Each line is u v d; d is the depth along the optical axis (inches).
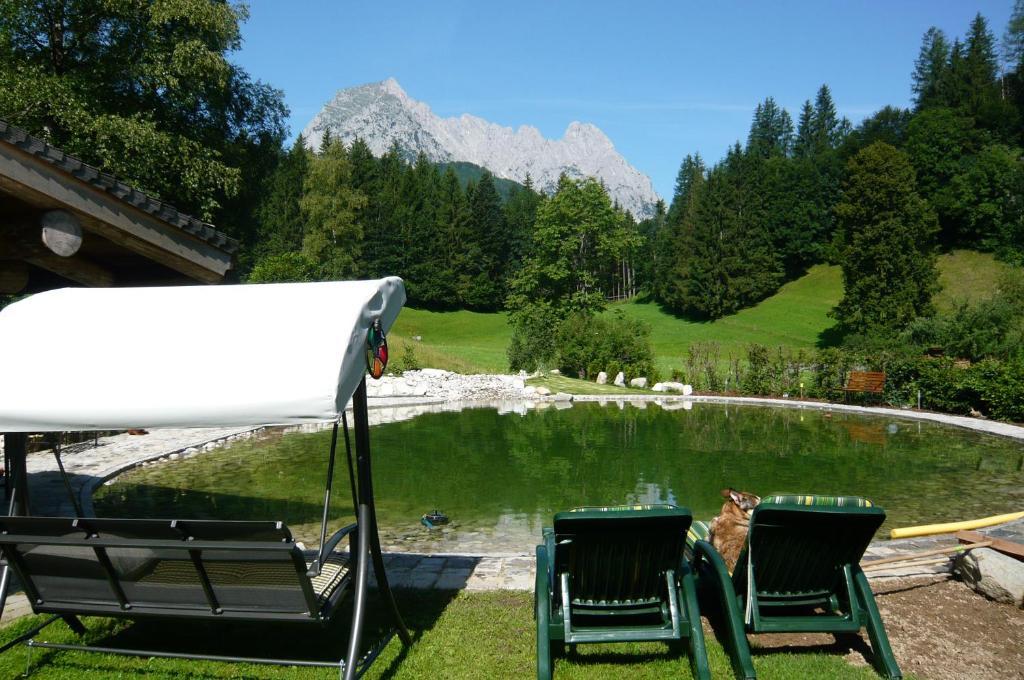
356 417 132.1
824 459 403.5
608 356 925.2
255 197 833.5
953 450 433.7
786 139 3553.2
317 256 2016.5
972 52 2301.9
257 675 132.8
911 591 174.7
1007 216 1868.8
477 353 1422.2
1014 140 2070.6
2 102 531.5
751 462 394.3
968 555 177.6
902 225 1515.7
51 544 120.8
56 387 121.9
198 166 619.5
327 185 2068.2
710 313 2114.9
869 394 693.9
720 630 150.6
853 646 145.5
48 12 602.5
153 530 115.6
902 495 309.0
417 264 2458.2
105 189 178.7
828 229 2265.0
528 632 151.0
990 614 159.5
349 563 140.9
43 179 168.7
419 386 756.6
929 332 875.4
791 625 133.3
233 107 765.9
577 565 130.5
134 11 623.2
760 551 135.1
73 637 151.7
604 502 300.5
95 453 412.2
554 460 402.3
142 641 149.9
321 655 141.8
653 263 2568.9
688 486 330.6
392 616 143.1
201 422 115.5
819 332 1742.1
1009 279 948.6
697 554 152.9
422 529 259.3
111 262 225.8
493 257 2554.1
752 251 2119.8
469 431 521.7
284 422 113.0
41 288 257.3
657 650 142.6
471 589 180.1
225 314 129.9
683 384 836.6
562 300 1710.1
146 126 585.9
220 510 286.2
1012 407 547.5
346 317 122.0
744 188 2198.6
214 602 123.8
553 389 813.2
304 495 315.0
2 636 149.8
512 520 272.2
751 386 796.6
